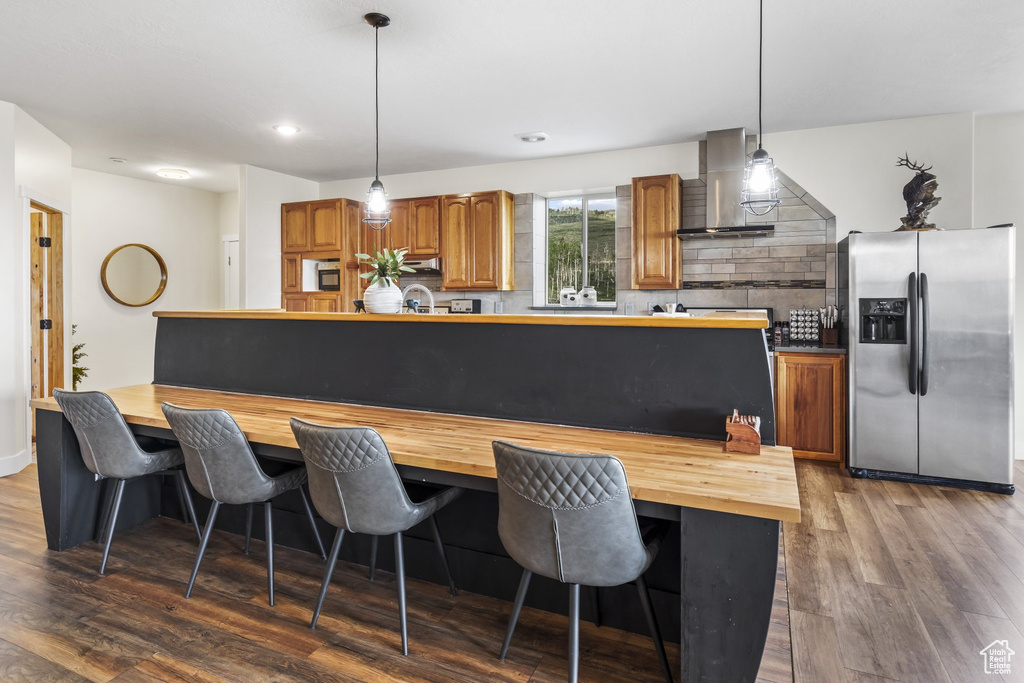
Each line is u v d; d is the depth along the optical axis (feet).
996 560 8.75
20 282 13.41
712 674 5.22
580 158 17.49
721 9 8.86
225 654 6.48
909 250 12.38
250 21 9.23
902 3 8.69
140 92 12.35
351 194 21.13
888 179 14.37
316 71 11.23
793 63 10.85
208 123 14.47
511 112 13.61
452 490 7.15
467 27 9.42
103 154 17.54
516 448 5.31
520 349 7.92
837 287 14.76
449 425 7.64
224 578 8.32
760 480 5.33
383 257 9.46
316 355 9.62
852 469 13.02
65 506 9.24
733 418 6.45
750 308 15.65
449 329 8.43
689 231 15.16
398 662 6.36
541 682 6.02
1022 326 14.17
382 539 8.59
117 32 9.62
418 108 13.37
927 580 8.13
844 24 9.34
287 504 9.43
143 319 21.58
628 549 5.24
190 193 22.95
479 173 19.01
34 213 15.80
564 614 7.39
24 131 13.58
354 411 8.66
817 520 10.41
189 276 22.98
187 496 9.43
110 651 6.52
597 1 8.63
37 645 6.63
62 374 15.97
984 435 11.98
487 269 17.87
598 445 6.57
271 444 7.27
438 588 8.08
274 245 19.90
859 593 7.79
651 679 6.11
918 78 11.61
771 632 6.89
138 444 8.98
